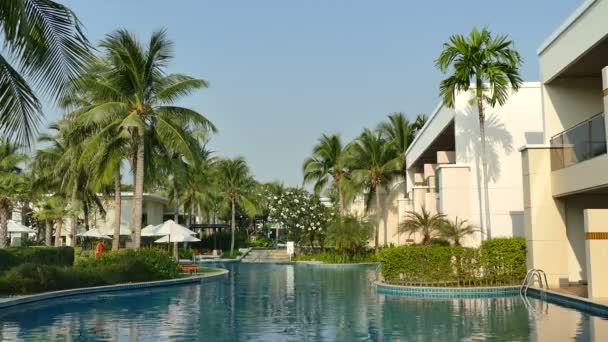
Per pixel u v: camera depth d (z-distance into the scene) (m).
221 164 55.22
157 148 27.41
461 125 24.81
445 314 13.41
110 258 22.06
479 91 21.84
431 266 18.97
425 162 37.66
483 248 19.08
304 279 26.52
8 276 16.69
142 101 24.86
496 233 24.03
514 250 18.97
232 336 10.75
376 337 10.45
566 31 17.39
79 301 17.14
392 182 43.41
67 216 38.88
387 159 42.41
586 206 18.59
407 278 19.27
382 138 43.72
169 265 23.67
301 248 50.44
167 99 25.06
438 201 26.25
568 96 19.28
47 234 40.47
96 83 23.72
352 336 10.60
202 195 51.72
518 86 21.62
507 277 18.88
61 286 17.95
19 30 9.66
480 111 22.11
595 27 15.51
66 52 10.56
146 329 11.68
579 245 18.53
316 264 40.25
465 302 15.96
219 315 13.83
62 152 35.72
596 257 14.62
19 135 10.79
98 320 13.04
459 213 24.27
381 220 44.34
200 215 58.28
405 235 35.25
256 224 77.94
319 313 13.99
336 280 25.62
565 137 17.70
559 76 19.12
